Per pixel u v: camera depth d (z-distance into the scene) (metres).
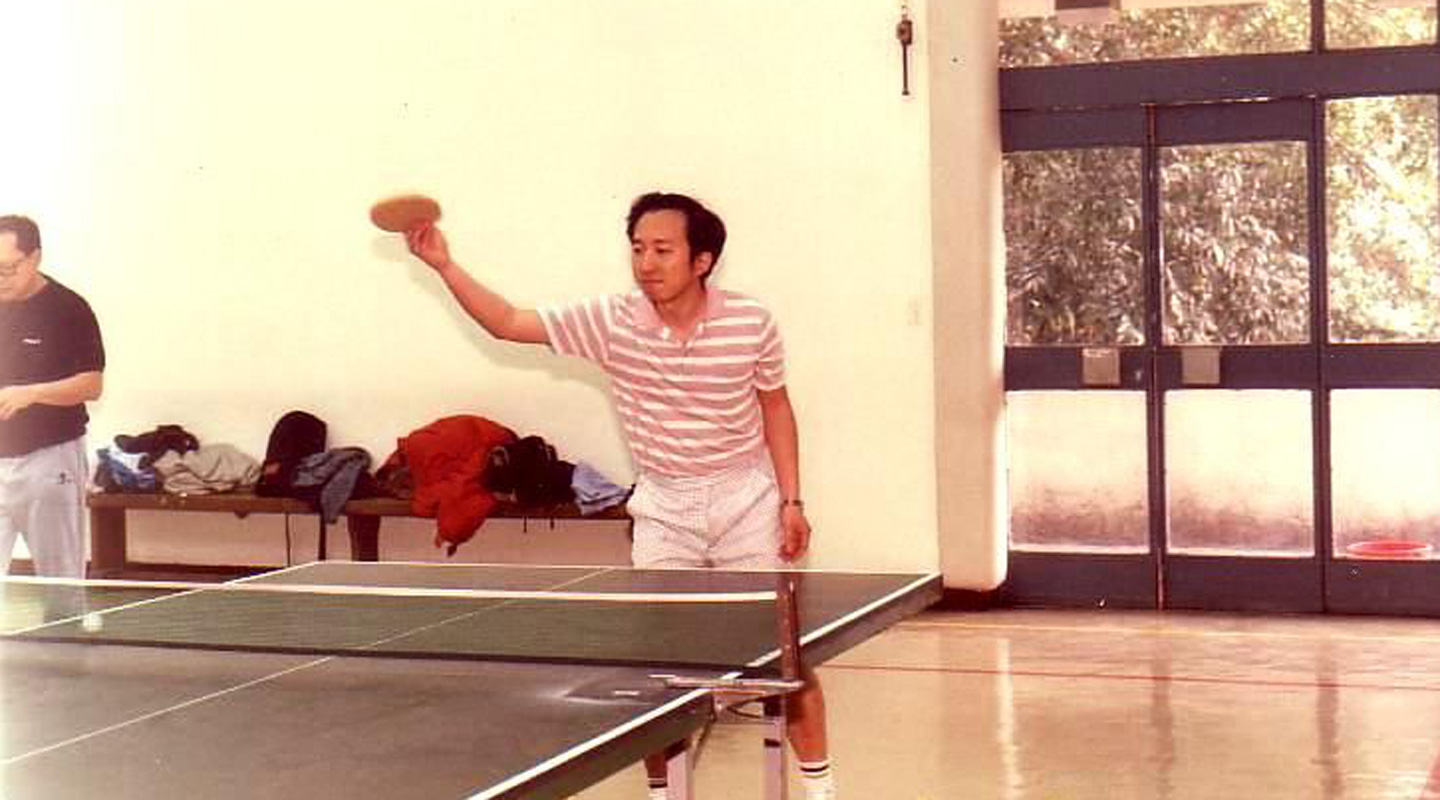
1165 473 8.63
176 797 2.27
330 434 9.32
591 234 8.90
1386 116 8.32
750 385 4.45
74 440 6.46
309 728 2.65
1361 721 6.26
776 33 8.56
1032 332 8.78
